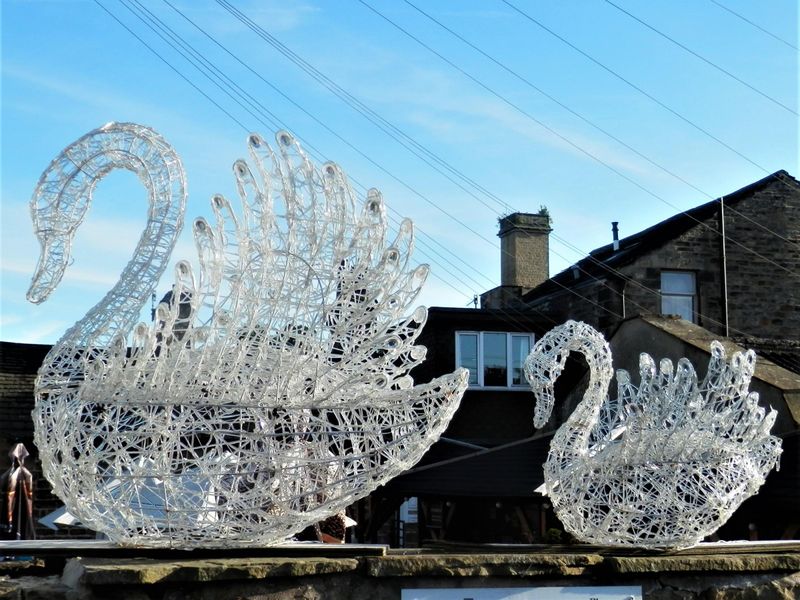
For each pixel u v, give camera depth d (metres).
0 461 18.81
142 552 7.13
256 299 7.09
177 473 7.16
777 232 24.83
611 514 8.18
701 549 8.44
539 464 15.02
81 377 7.18
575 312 24.52
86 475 6.89
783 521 12.84
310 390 7.46
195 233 7.22
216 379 7.01
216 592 6.69
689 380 8.63
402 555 7.35
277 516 7.07
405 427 7.30
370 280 7.26
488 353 23.88
